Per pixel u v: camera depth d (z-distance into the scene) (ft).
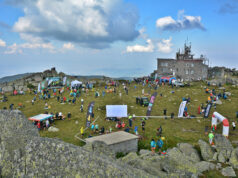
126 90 185.47
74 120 119.65
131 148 80.18
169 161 37.37
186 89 196.13
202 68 272.92
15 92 195.31
